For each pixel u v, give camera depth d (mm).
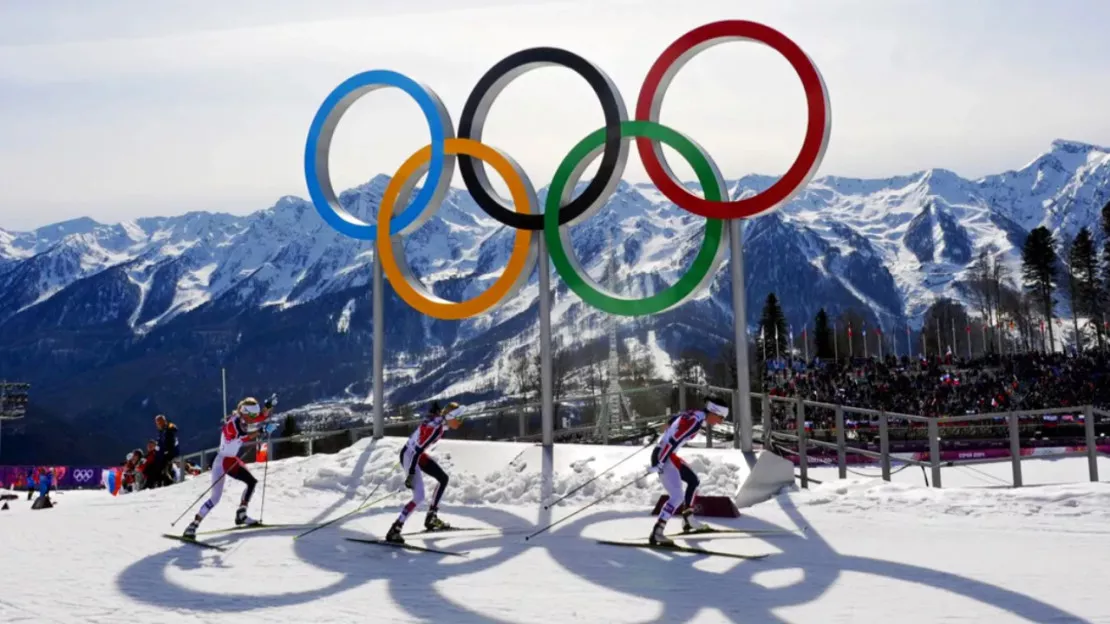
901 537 10109
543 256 15234
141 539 11062
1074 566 8547
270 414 11461
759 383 61812
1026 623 6719
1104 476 24391
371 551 10016
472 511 12453
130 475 22875
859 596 7617
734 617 7051
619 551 9750
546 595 7863
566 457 14211
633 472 13383
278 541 10672
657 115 14727
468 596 7871
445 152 15945
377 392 16391
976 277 136500
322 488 14375
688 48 14289
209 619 7203
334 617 7215
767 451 12797
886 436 14078
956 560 8906
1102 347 81750
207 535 11203
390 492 13867
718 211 13906
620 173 14844
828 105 13414
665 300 14117
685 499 10336
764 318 107438
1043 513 11156
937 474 13453
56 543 10844
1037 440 34312
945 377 56312
